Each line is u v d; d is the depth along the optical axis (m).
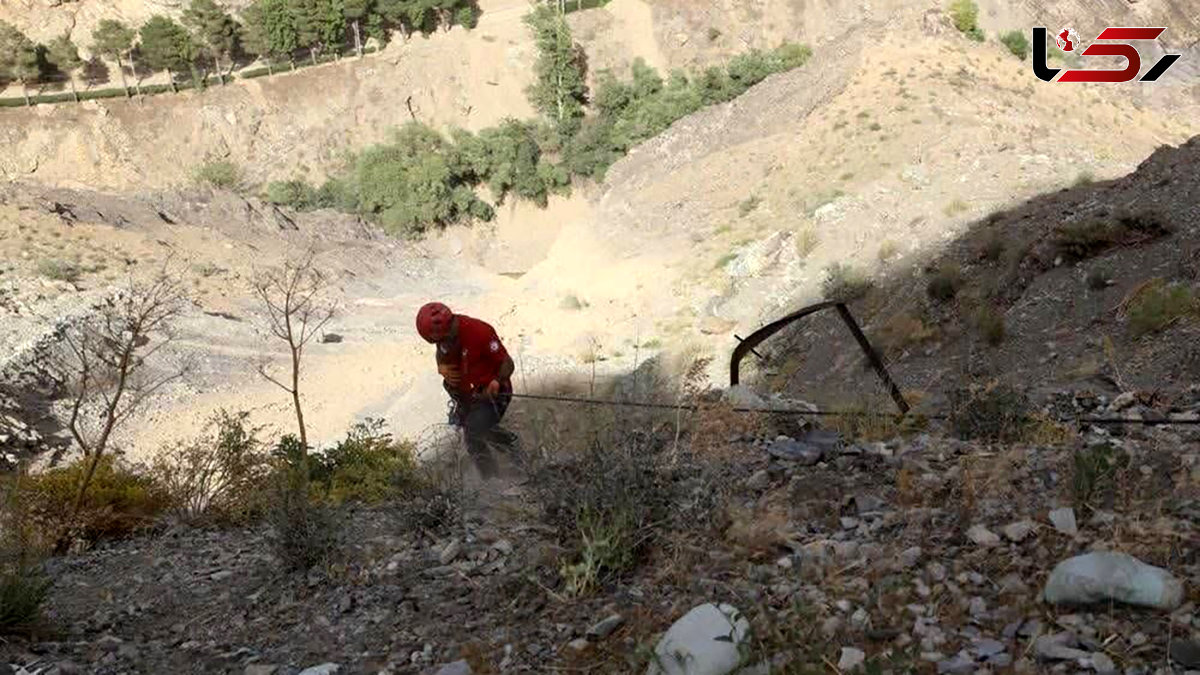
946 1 101.81
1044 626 3.55
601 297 49.47
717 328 38.81
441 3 107.31
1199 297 13.63
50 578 6.21
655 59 105.62
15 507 7.49
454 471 7.09
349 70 106.56
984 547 4.24
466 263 83.62
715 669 3.47
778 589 4.12
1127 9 98.31
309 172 101.81
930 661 3.44
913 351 22.41
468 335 7.58
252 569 6.02
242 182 101.00
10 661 4.80
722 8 108.31
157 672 4.61
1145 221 20.02
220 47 106.25
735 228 54.03
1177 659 3.23
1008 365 17.58
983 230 30.72
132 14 111.44
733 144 71.25
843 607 3.88
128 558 6.89
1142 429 6.05
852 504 5.04
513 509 5.90
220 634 5.02
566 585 4.58
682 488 5.17
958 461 5.38
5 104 102.81
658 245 57.34
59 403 34.75
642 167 75.81
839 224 43.34
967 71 65.69
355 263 74.12
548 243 92.56
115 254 57.25
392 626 4.70
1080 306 18.75
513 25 108.31
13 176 99.94
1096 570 3.63
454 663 4.09
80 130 102.06
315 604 5.15
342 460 10.01
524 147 93.94
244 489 8.78
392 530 6.14
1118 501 4.47
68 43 105.19
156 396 37.28
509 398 7.46
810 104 68.38
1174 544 3.96
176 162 102.25
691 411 6.10
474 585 4.96
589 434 5.49
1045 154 44.78
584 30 106.38
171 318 43.00
